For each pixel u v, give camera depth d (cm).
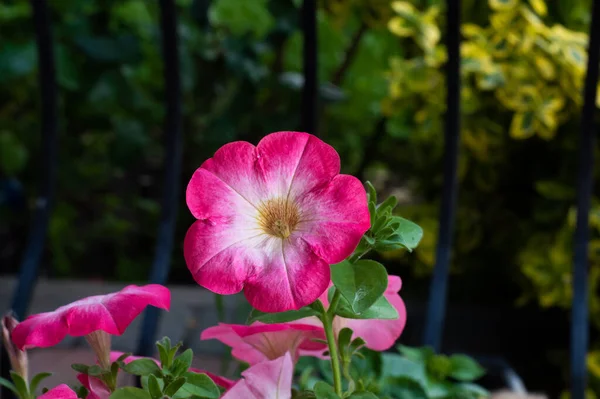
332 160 52
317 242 51
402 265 191
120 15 196
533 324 176
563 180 164
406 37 183
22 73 174
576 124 159
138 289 54
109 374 54
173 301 161
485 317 175
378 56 214
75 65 175
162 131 216
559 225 165
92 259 211
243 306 77
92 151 212
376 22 184
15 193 206
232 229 52
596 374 148
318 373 79
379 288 52
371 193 54
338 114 211
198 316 156
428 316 98
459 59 94
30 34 179
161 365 55
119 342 145
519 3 151
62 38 180
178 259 202
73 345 141
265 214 52
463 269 183
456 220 177
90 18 179
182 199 203
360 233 51
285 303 51
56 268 205
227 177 53
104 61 172
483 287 190
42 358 135
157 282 99
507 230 178
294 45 209
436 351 97
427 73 164
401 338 163
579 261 97
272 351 58
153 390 53
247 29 198
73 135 196
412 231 54
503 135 168
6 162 202
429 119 167
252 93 179
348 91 211
